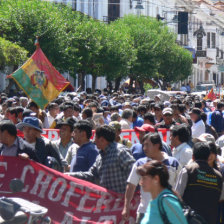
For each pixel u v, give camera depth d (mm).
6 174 9641
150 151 9320
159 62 64188
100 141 9492
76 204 9516
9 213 8203
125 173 9352
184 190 8945
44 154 10273
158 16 68500
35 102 15789
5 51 35281
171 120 15656
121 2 79812
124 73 52438
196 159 9094
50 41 39812
